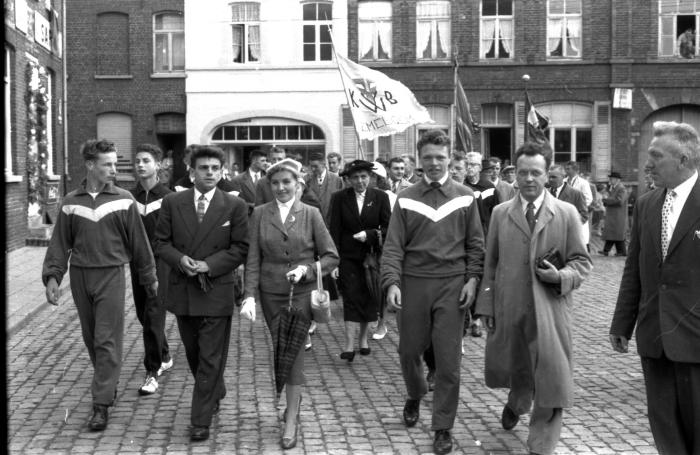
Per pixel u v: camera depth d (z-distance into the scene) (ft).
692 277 15.26
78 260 21.22
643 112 91.97
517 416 20.44
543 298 18.38
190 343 20.84
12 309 36.27
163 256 20.38
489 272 19.61
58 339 31.76
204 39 94.07
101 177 21.40
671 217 15.67
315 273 20.54
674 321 15.31
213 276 20.20
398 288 19.79
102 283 21.16
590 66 91.91
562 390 17.95
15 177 57.06
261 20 93.86
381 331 32.42
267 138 95.04
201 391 20.04
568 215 18.90
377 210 28.78
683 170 15.55
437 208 19.88
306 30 93.91
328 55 94.07
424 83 93.15
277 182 20.86
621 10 91.04
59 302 39.78
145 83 95.30
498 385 19.81
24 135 62.34
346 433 20.45
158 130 96.43
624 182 92.27
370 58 93.97
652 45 91.25
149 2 94.73
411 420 20.99
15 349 29.99
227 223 20.63
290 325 19.72
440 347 19.33
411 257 19.98
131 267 24.25
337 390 24.58
